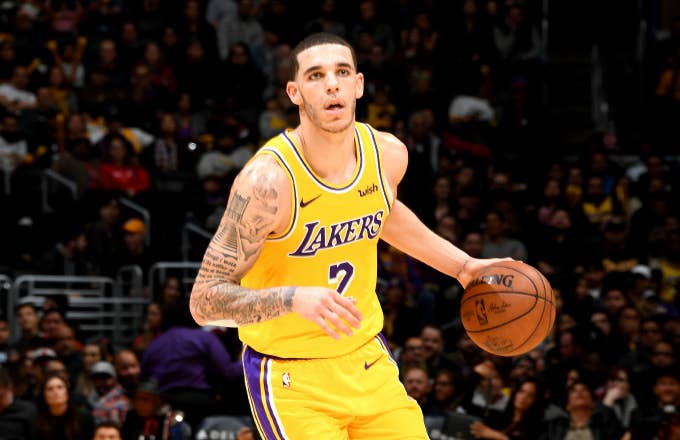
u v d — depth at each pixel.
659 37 32.44
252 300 6.76
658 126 28.69
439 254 8.09
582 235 23.42
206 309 7.01
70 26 28.53
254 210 6.96
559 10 32.69
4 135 24.05
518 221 23.58
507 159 26.83
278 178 7.01
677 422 14.67
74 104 26.41
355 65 7.24
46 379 14.64
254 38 29.27
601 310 19.83
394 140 7.74
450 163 25.42
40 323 18.12
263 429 7.56
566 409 16.03
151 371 15.87
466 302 7.77
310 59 7.05
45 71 26.75
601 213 24.47
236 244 7.04
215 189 24.00
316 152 7.13
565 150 29.16
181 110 26.41
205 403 15.71
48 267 21.84
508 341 7.60
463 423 15.05
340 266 7.34
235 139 25.72
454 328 19.39
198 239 23.30
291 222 7.10
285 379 7.39
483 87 28.66
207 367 15.84
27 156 24.22
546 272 20.91
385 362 7.63
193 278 22.47
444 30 29.66
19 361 16.27
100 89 26.23
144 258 22.14
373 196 7.38
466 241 21.55
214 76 27.47
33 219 22.56
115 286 21.31
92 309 22.03
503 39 30.42
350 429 7.59
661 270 22.41
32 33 27.80
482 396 15.91
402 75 28.17
